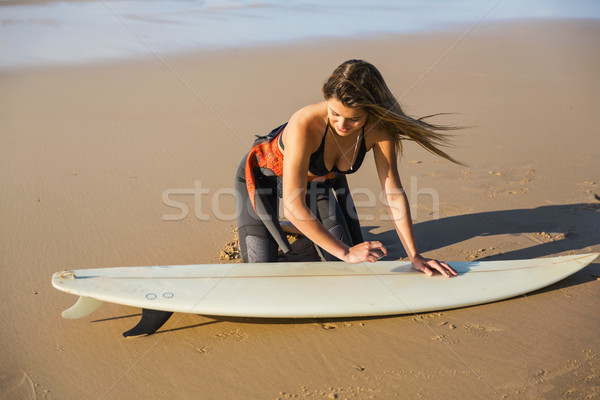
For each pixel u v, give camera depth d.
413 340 3.75
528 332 3.80
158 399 3.26
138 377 3.44
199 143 7.99
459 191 6.32
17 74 11.97
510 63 13.21
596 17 20.08
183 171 6.99
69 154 7.50
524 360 3.52
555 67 12.80
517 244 5.05
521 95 10.51
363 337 3.79
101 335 3.85
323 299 3.97
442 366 3.49
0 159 7.27
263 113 9.38
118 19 18.45
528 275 4.31
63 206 5.94
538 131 8.45
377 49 14.84
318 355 3.62
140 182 6.63
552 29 17.75
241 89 10.89
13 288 4.41
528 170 6.91
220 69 12.54
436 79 11.71
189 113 9.39
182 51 14.45
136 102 10.04
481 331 3.83
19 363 3.56
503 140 8.07
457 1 24.12
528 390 3.26
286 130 3.78
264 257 4.40
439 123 8.84
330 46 15.20
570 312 4.02
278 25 18.38
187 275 4.16
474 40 16.06
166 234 5.36
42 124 8.76
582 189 6.29
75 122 8.88
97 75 11.98
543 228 5.35
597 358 3.53
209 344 3.74
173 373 3.47
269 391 3.30
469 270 4.36
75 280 4.00
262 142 4.30
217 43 15.47
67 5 20.39
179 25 17.95
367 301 3.97
